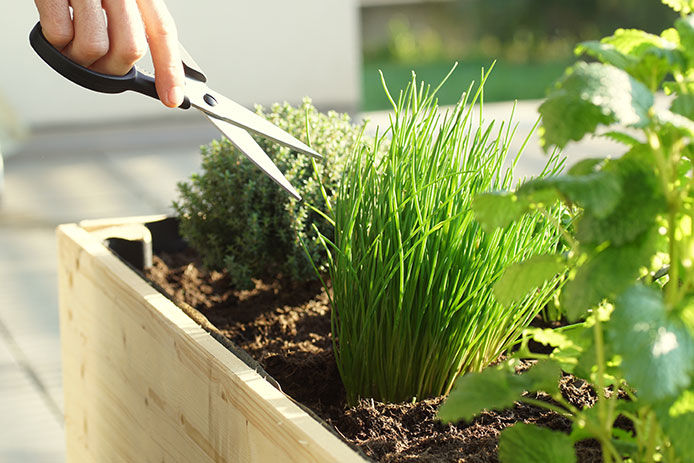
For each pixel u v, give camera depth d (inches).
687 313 23.8
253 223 56.9
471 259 41.3
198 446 39.8
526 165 158.9
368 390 43.5
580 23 438.6
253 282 58.7
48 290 122.0
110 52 35.8
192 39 260.7
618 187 24.5
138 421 47.9
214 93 40.6
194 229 59.9
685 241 26.6
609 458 28.2
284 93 273.1
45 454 82.3
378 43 464.8
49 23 34.7
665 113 24.5
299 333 53.3
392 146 42.1
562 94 25.1
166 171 193.8
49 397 93.0
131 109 251.1
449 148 42.1
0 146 219.1
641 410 28.2
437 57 457.1
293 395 45.1
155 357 43.9
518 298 30.4
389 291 42.0
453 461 34.2
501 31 452.1
